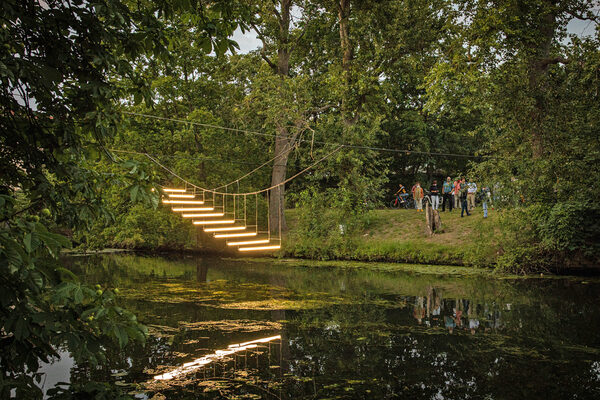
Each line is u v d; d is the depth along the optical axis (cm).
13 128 317
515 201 1638
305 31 2564
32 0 296
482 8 1747
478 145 3462
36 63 295
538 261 1616
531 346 765
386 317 995
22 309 262
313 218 2320
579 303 1134
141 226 2269
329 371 639
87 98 336
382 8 2208
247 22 426
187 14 406
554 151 1576
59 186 345
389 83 2303
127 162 344
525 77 1647
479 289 1362
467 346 766
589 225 1572
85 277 1633
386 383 592
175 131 2312
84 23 312
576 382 595
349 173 2375
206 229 1875
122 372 632
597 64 1505
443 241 1966
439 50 2186
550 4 1720
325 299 1210
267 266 2000
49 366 663
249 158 2819
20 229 254
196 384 582
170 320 957
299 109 2222
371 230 2311
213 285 1459
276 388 571
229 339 809
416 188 2591
